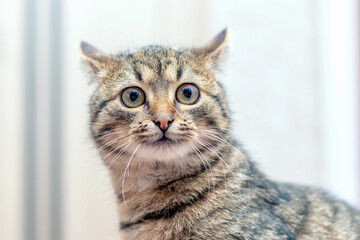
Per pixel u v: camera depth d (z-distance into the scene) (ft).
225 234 1.40
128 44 2.00
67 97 2.12
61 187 2.12
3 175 2.08
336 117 2.44
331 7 2.43
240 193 1.46
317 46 2.43
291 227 1.48
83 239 2.14
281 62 2.40
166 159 1.47
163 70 1.49
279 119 2.40
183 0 2.27
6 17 2.06
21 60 2.08
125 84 1.49
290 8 2.41
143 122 1.44
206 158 1.50
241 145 1.62
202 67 1.55
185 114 1.47
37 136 2.09
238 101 2.33
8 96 2.08
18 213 2.09
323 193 1.68
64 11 2.10
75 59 1.98
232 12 2.32
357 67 2.43
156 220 1.47
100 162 1.59
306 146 2.44
